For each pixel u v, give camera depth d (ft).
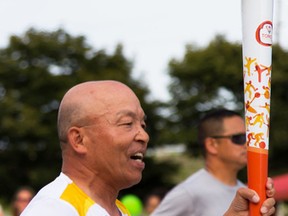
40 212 8.04
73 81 120.98
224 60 123.03
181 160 131.85
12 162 120.26
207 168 15.02
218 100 123.34
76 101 8.82
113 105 8.75
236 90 122.72
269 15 9.09
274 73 115.65
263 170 8.92
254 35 9.05
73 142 8.80
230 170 14.93
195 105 123.44
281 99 116.88
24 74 120.47
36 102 119.65
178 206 14.43
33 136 118.83
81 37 126.72
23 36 124.06
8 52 123.65
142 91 123.34
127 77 126.11
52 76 120.37
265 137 9.00
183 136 122.01
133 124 8.83
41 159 120.88
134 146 8.76
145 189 124.47
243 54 9.18
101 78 123.13
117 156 8.70
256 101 9.02
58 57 124.57
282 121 115.55
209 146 15.08
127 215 9.62
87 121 8.74
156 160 126.11
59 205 8.25
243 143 14.96
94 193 8.79
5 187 119.85
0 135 119.14
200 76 124.16
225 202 14.55
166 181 125.90
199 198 14.47
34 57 123.65
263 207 8.74
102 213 8.59
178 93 125.80
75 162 8.83
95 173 8.79
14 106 119.55
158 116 124.77
